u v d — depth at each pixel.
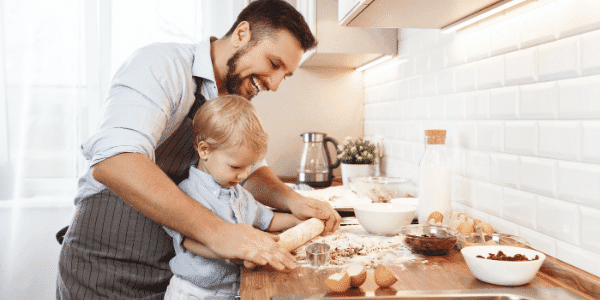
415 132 1.82
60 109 2.46
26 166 2.43
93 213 1.16
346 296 0.79
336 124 2.59
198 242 1.04
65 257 1.17
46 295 2.47
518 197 1.14
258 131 1.09
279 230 1.33
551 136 1.02
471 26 1.37
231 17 2.64
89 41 2.47
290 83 2.55
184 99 1.14
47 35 2.42
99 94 2.49
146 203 0.93
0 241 2.42
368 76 2.50
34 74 2.42
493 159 1.26
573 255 0.95
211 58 1.23
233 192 1.20
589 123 0.90
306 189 1.99
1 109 2.39
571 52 0.95
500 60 1.21
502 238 1.02
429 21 1.41
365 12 1.30
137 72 1.02
